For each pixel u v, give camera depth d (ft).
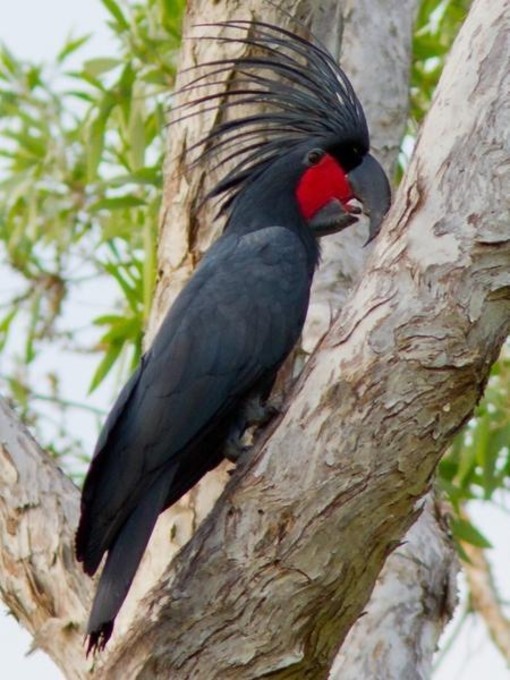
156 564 33.99
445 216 26.00
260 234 33.63
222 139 36.35
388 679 33.81
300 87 36.42
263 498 26.40
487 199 25.84
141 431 30.30
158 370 30.96
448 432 26.16
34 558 35.12
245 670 26.68
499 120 26.05
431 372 25.73
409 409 25.81
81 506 29.94
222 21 37.42
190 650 26.68
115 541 29.37
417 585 35.17
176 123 37.27
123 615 33.58
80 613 34.19
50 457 37.14
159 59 46.65
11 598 35.47
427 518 36.63
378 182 34.99
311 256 35.12
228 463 34.35
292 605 26.43
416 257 26.00
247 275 32.40
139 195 50.34
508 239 25.71
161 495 29.94
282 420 26.61
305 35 37.68
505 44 26.35
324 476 26.08
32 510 35.63
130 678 26.89
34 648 34.45
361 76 38.50
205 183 36.27
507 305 25.94
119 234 47.50
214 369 31.32
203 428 31.19
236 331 31.65
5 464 36.19
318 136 35.17
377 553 26.63
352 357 26.03
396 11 39.75
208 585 26.63
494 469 46.14
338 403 26.03
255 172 35.27
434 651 35.01
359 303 26.37
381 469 25.95
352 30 38.73
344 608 26.84
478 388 26.21
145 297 44.83
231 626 26.58
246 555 26.48
